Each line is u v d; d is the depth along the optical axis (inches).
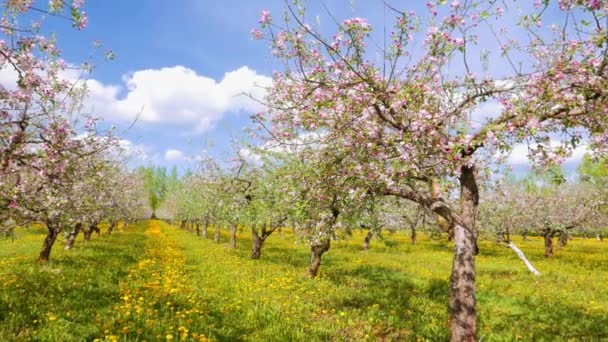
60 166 371.9
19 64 306.3
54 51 317.1
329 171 346.6
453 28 265.7
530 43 298.8
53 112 359.3
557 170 298.2
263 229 1120.2
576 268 1101.1
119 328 368.8
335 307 511.8
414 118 292.5
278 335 382.6
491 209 1364.4
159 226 3476.9
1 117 315.9
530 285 768.9
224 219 1298.0
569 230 1521.9
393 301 558.3
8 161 316.5
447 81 316.5
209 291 574.2
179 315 428.8
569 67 270.8
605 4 221.6
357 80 300.0
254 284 632.4
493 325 458.0
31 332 338.0
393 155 302.7
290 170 414.0
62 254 952.9
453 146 275.0
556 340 404.5
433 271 948.6
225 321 424.8
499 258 1375.5
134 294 513.3
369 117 313.4
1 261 794.8
